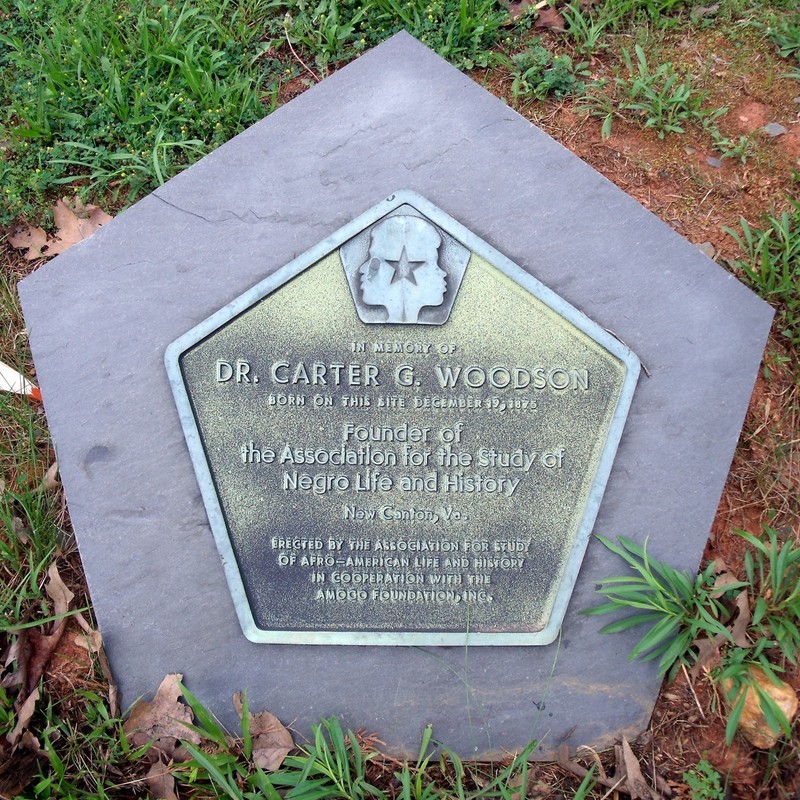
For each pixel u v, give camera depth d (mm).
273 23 1219
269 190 974
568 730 928
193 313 960
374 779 918
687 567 943
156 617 938
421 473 933
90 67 1176
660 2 1222
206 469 931
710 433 950
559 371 939
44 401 954
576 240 966
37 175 1133
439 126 980
